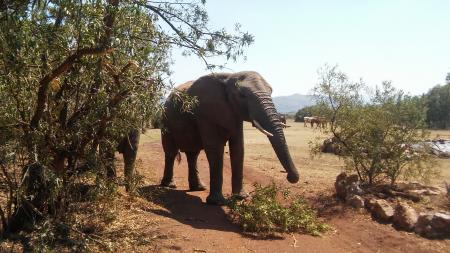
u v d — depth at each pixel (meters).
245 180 12.65
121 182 7.40
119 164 11.89
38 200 6.23
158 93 6.32
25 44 5.28
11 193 6.08
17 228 6.32
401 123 10.41
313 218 8.71
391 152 10.36
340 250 7.52
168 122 10.70
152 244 6.64
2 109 5.67
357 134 10.68
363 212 9.12
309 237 8.00
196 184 11.18
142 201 8.80
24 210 6.11
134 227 7.24
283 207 8.49
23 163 6.01
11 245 5.86
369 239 8.07
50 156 6.23
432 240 7.81
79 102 6.37
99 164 6.44
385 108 10.52
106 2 5.67
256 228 8.05
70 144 6.34
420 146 10.52
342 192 10.22
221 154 9.76
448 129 44.47
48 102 6.12
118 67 6.27
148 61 6.29
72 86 6.26
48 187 6.00
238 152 10.00
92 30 5.48
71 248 6.00
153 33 6.32
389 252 7.57
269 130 8.78
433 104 46.38
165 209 8.89
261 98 9.00
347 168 10.93
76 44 5.89
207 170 14.08
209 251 6.70
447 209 9.06
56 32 5.57
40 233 5.81
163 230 7.32
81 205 6.95
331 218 9.23
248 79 9.38
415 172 10.94
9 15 5.25
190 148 10.77
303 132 32.38
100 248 6.28
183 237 7.13
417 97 10.65
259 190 8.81
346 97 10.84
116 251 6.26
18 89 5.66
